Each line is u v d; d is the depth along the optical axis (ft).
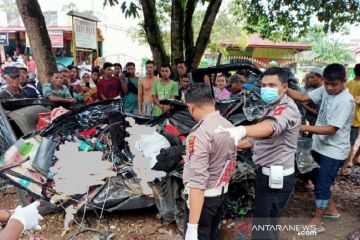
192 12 26.45
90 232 10.93
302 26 25.75
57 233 10.84
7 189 14.08
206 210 7.45
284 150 7.67
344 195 13.98
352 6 15.62
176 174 10.76
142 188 10.94
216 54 64.90
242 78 16.14
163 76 18.51
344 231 10.86
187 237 6.99
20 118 12.60
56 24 53.11
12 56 54.80
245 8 28.94
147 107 19.16
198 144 6.89
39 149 10.42
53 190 10.45
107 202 10.96
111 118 11.51
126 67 21.15
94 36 34.06
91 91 22.13
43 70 17.89
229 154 7.29
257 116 11.43
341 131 10.09
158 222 11.57
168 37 38.99
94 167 10.69
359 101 15.67
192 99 7.42
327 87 9.71
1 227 5.63
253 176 10.76
